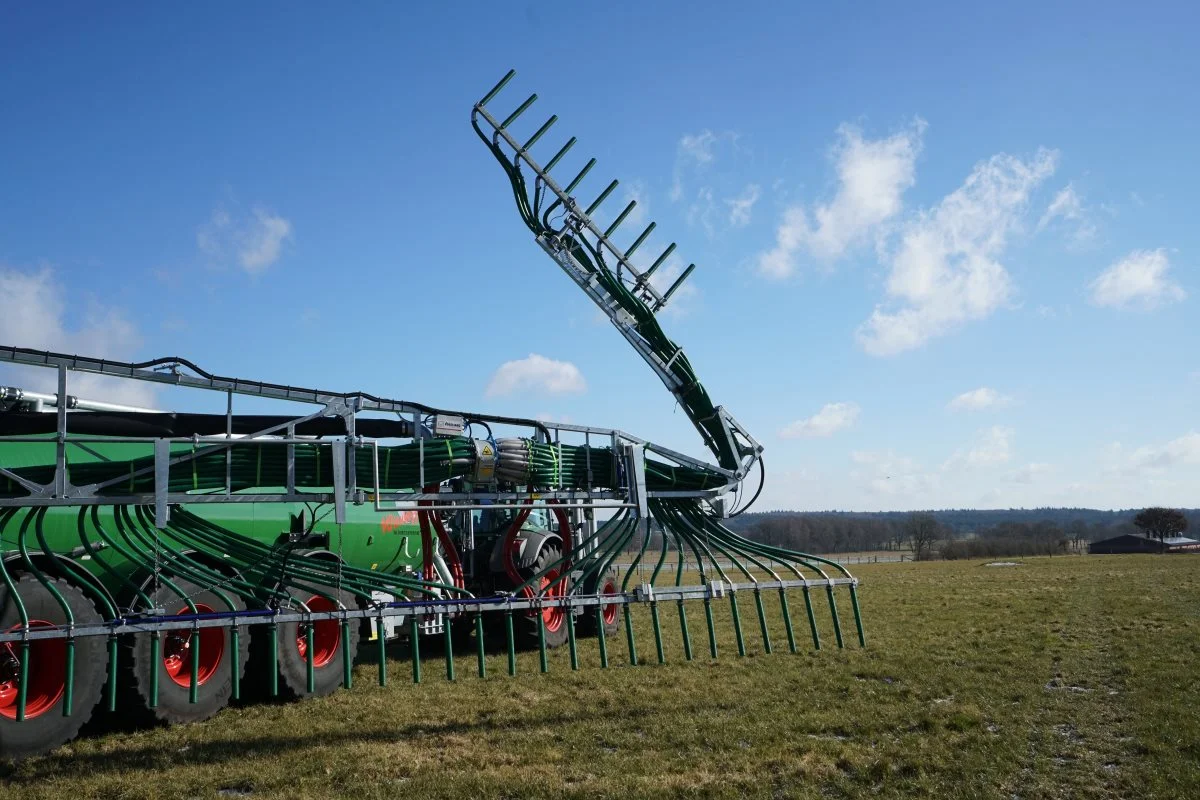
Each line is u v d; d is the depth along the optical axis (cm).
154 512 713
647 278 891
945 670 979
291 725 738
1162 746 647
